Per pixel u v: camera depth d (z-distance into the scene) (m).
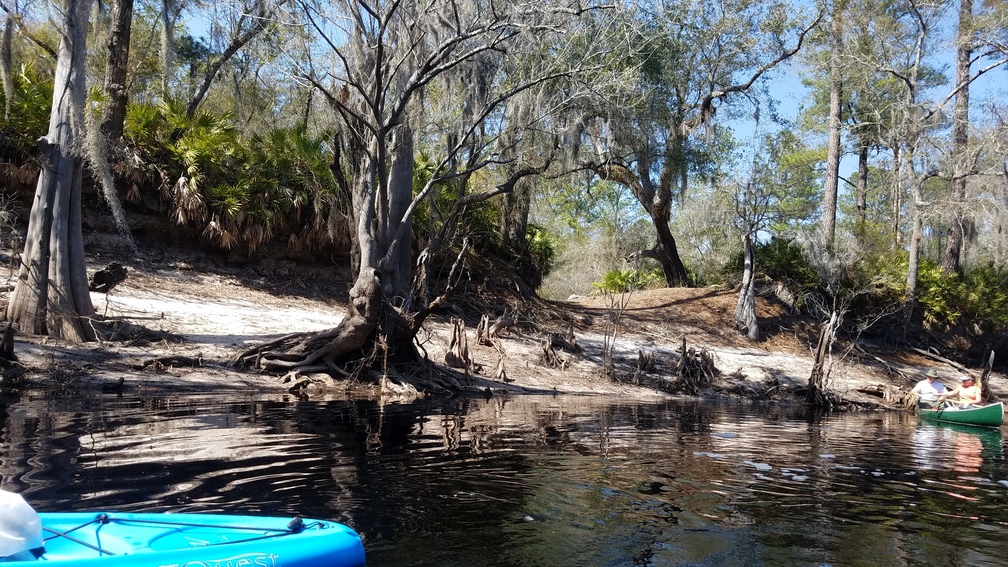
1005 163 30.25
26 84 18.78
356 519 5.86
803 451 10.64
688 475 8.24
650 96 23.59
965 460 10.57
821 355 20.77
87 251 19.19
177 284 19.38
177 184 19.83
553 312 26.03
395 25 16.84
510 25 15.62
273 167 21.41
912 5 30.34
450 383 16.31
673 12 23.89
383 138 15.62
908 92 30.97
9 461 7.05
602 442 10.33
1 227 16.44
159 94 24.38
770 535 6.00
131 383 12.95
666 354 23.75
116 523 4.72
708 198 31.23
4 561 3.87
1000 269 33.91
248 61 20.17
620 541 5.66
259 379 14.63
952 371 28.52
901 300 30.42
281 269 22.06
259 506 6.02
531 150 21.25
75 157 14.57
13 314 14.01
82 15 14.12
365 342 15.66
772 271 30.75
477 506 6.42
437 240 21.42
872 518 6.68
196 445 8.30
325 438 9.26
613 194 46.44
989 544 5.95
